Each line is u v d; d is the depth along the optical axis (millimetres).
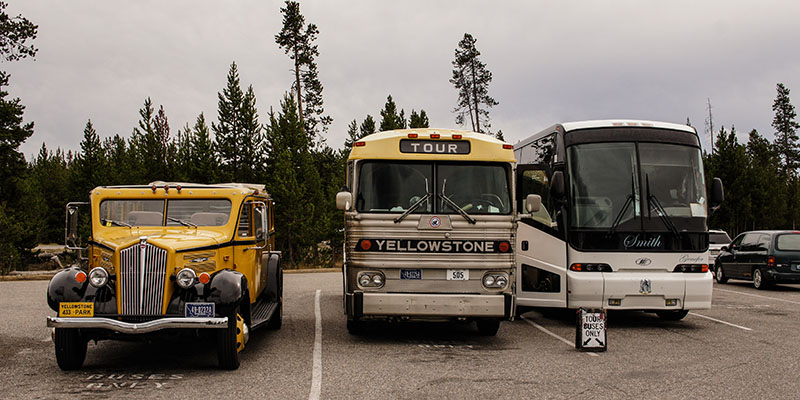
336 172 46312
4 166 36156
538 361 8539
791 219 59031
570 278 11539
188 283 7484
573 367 8141
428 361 8477
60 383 7098
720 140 50469
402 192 9578
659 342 10180
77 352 7660
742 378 7523
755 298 17141
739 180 48781
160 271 7566
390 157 9625
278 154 36469
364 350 9273
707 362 8523
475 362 8438
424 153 9633
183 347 9547
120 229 8781
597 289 11367
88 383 7105
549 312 14250
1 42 32594
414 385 7059
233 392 6691
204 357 8703
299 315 13156
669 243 11547
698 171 11969
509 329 11641
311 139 45500
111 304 7551
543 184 12703
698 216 11703
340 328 11445
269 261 11258
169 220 8961
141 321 7488
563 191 11359
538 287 12234
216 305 7562
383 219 9445
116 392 6680
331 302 15484
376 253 9414
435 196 9570
